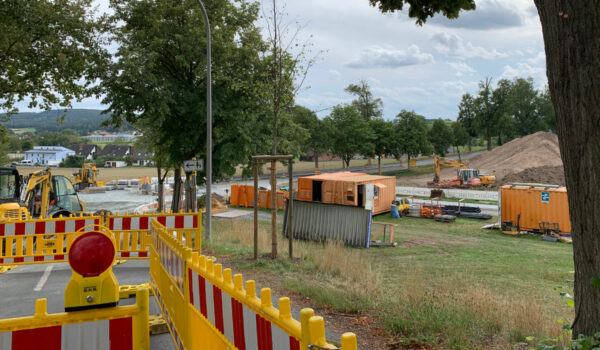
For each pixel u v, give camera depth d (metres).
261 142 23.78
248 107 23.28
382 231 24.78
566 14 3.21
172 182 57.41
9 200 14.70
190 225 10.34
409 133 75.56
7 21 17.23
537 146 70.06
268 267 9.89
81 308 3.02
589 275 3.23
